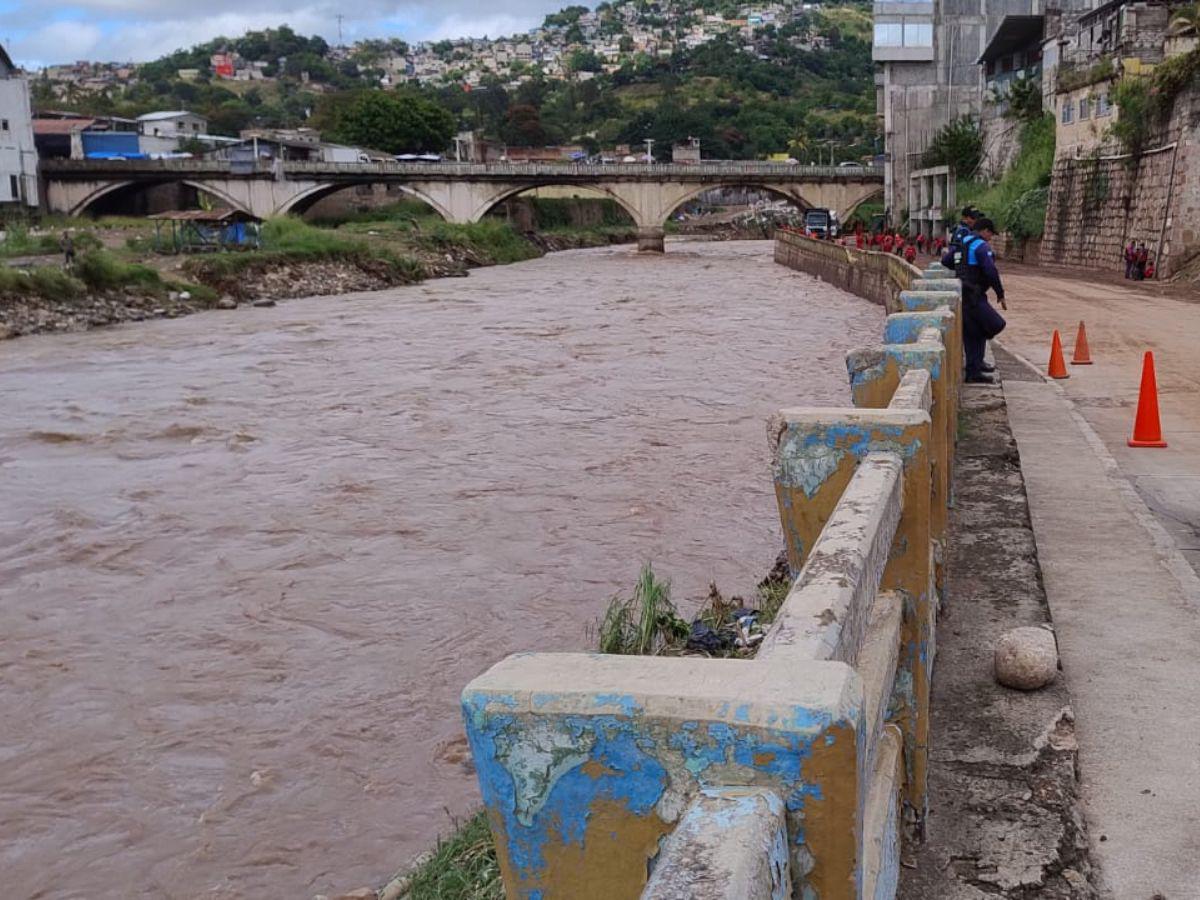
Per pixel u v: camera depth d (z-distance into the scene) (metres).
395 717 8.67
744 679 1.50
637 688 1.48
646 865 1.50
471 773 7.78
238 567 12.33
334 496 15.05
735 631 7.62
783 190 81.06
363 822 7.20
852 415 3.15
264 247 52.22
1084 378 14.50
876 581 2.38
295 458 17.31
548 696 1.48
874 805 2.36
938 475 4.57
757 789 1.42
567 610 10.69
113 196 79.62
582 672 1.55
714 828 1.31
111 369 26.81
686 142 158.12
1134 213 36.56
